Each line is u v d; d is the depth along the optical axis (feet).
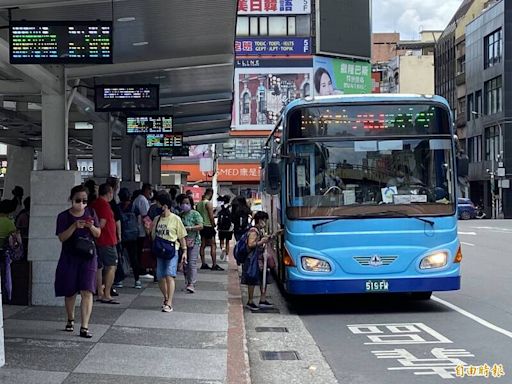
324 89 219.41
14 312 33.12
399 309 38.73
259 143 217.36
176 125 83.51
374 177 36.50
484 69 214.07
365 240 35.94
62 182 35.37
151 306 36.24
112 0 28.45
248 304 39.17
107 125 58.08
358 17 227.61
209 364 24.11
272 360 26.99
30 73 33.09
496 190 199.93
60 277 27.81
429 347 28.60
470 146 229.45
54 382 21.08
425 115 37.04
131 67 42.29
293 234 36.29
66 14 33.81
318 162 36.60
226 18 35.65
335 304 40.98
